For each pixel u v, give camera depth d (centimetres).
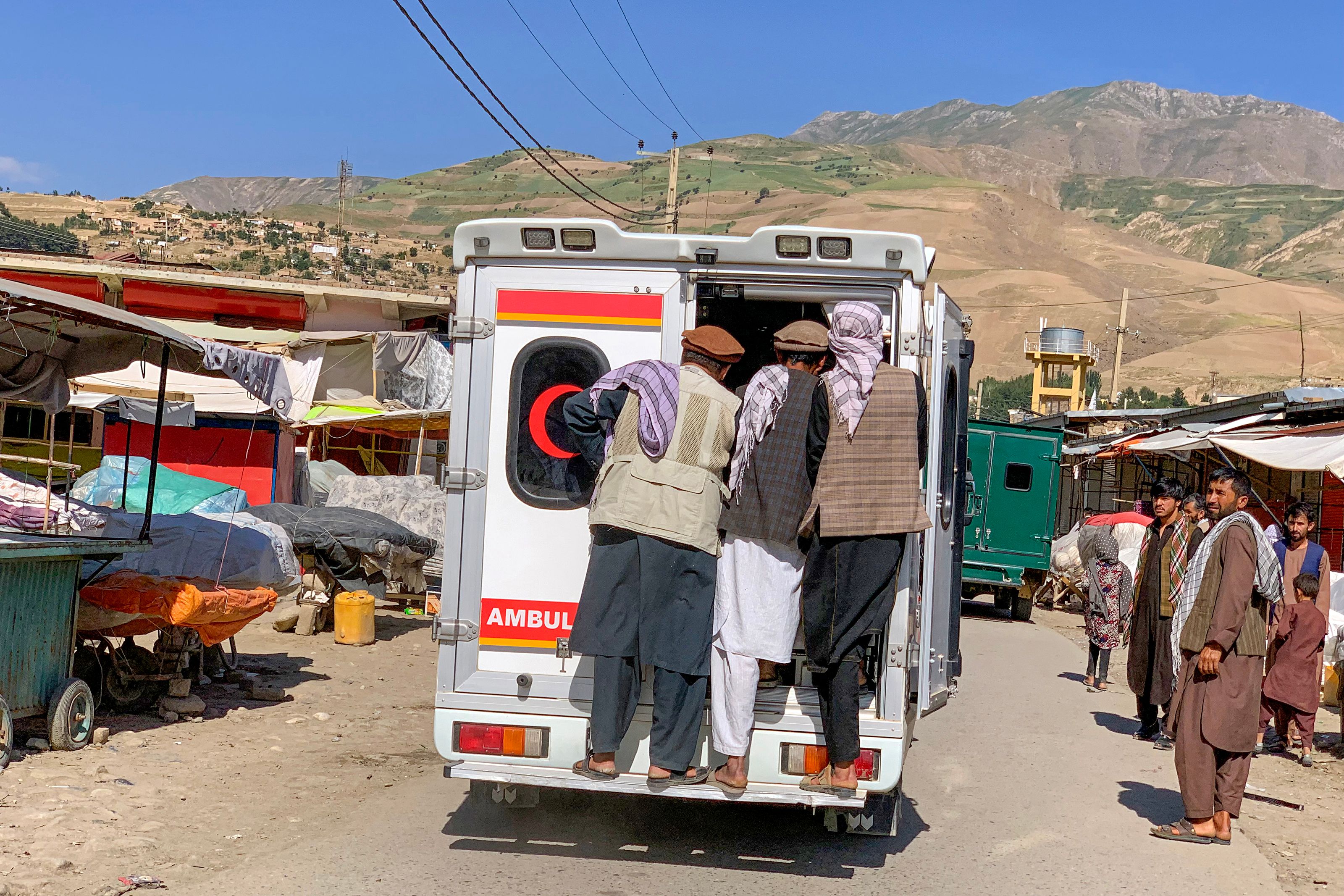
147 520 813
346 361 2564
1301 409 2045
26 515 764
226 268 16812
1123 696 1262
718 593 545
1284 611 965
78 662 830
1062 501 3619
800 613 553
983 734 1002
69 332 822
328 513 1409
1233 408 2430
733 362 568
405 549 1453
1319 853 682
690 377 548
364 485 1723
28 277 2580
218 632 877
